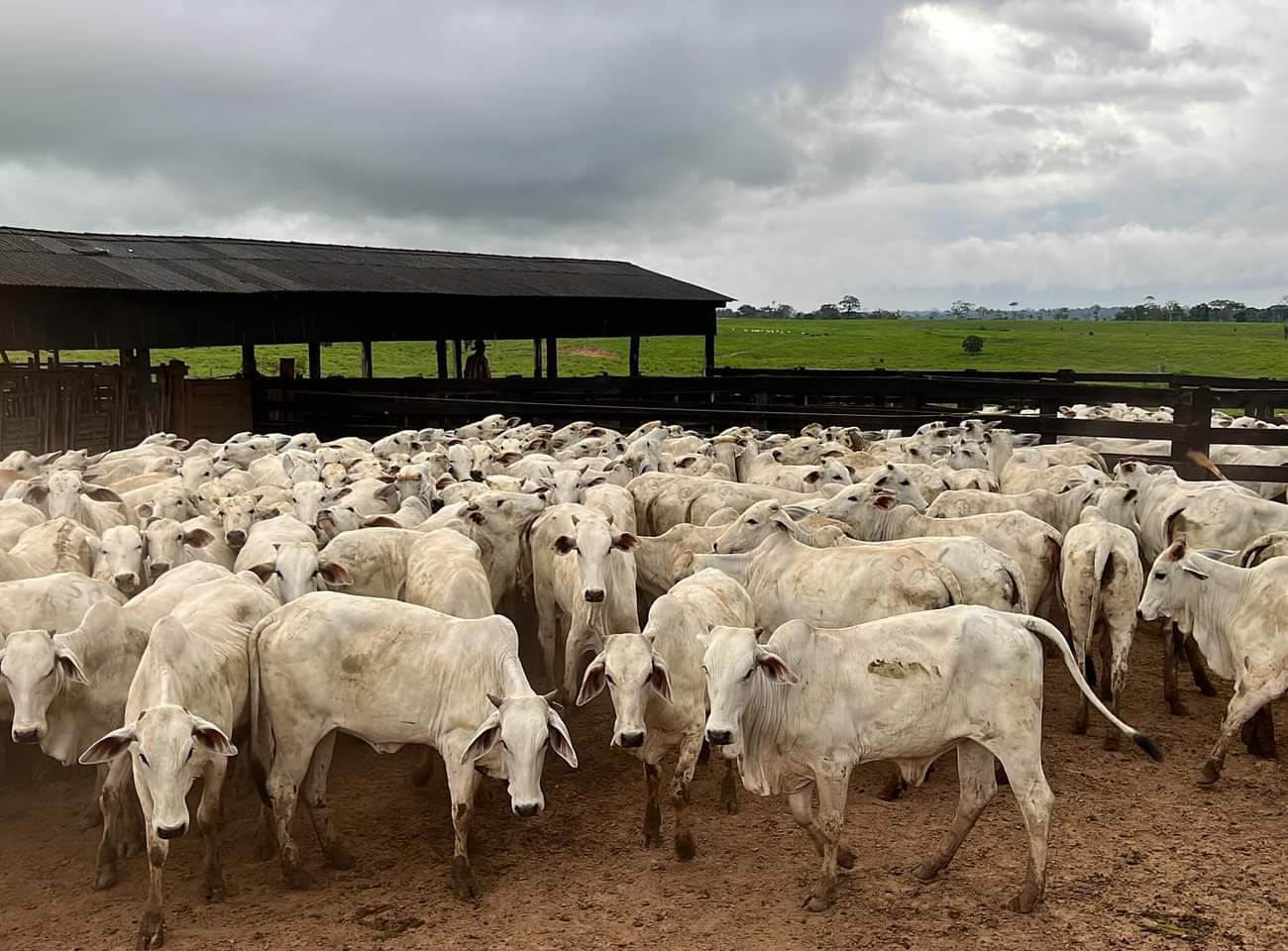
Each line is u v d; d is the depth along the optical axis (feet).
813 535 35.04
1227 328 435.53
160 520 36.81
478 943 22.43
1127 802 28.12
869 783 30.19
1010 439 59.52
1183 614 31.76
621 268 140.56
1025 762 23.06
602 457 57.88
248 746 28.84
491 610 32.78
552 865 25.98
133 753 22.35
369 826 28.35
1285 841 25.90
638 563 38.55
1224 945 21.54
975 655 23.15
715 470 53.52
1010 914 22.91
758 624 32.83
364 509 44.83
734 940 22.33
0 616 28.99
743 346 280.31
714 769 31.86
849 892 24.08
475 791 27.96
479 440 69.31
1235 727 29.09
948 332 389.60
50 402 74.69
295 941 22.61
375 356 208.64
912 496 42.88
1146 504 45.39
